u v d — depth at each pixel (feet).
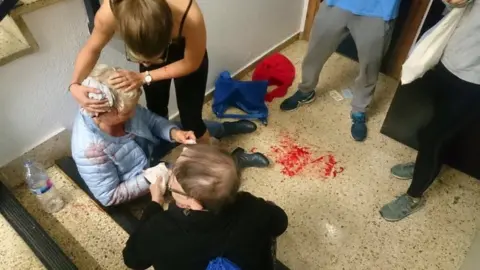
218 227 3.67
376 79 7.68
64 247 6.37
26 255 6.12
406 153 8.02
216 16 7.74
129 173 6.20
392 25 6.95
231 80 8.50
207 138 7.25
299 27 10.37
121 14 4.20
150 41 4.22
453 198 7.32
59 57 6.12
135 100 5.26
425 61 5.76
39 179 6.64
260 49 9.57
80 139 5.57
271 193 7.33
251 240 3.81
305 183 7.50
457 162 7.59
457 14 5.26
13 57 5.53
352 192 7.39
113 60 6.75
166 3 4.34
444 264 6.51
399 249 6.67
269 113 8.70
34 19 5.53
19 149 6.64
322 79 9.45
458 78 5.48
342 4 6.95
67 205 6.84
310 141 8.18
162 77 5.33
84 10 5.95
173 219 3.75
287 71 9.29
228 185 3.52
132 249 4.09
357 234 6.84
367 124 8.51
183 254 3.75
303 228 6.88
